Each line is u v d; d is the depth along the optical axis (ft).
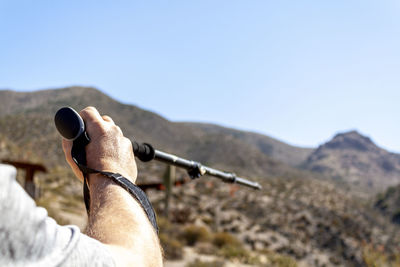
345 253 150.10
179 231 85.66
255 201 204.64
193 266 57.88
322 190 291.58
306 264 130.41
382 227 228.43
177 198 173.17
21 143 386.52
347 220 214.07
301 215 196.03
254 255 76.84
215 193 203.62
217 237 85.56
